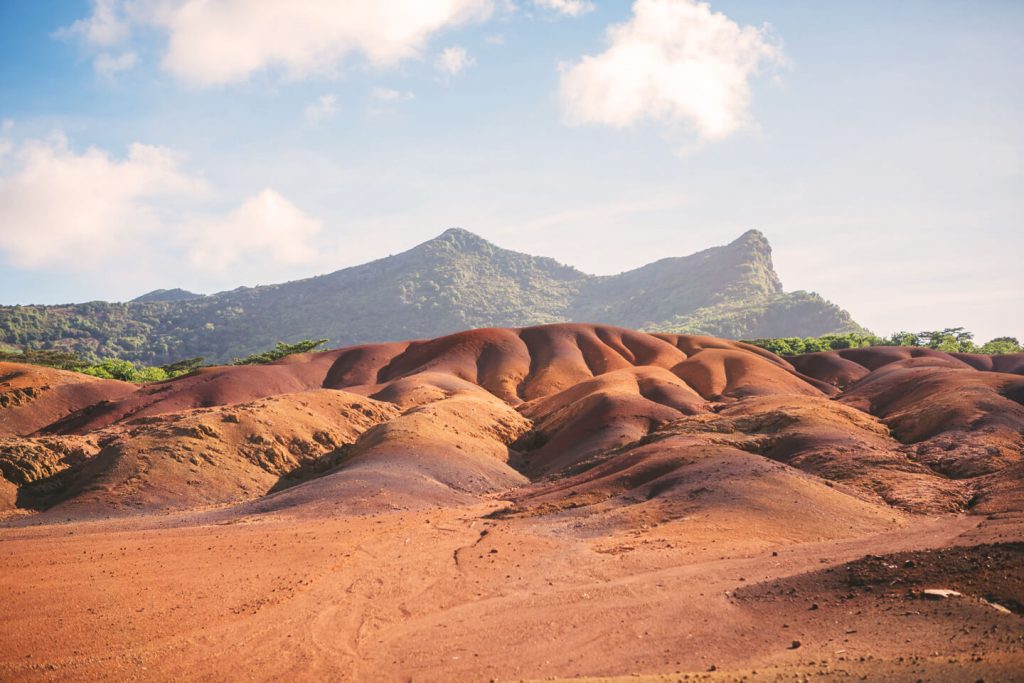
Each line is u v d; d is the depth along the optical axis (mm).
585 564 38531
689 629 28156
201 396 121125
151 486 65375
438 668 26141
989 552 28953
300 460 77750
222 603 34000
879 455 58844
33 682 25562
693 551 39281
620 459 63531
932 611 25609
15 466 68312
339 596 34812
